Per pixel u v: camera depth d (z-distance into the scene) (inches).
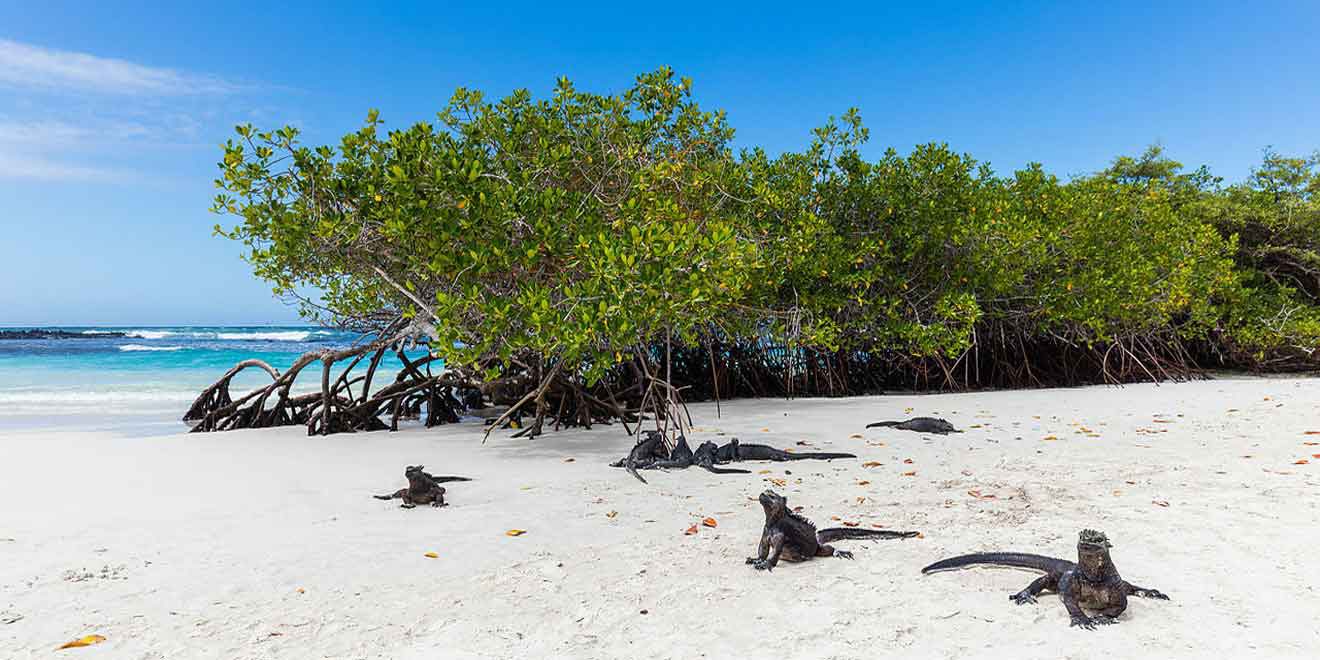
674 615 183.0
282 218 445.1
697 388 757.3
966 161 742.5
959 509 276.5
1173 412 526.3
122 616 188.4
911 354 775.7
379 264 499.2
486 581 211.9
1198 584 187.8
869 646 160.7
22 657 164.6
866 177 744.3
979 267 763.4
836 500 300.0
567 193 490.9
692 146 585.3
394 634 175.3
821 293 716.0
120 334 2704.2
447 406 641.0
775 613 181.9
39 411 726.5
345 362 1433.3
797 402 700.0
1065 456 374.0
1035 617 172.6
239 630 178.9
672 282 398.3
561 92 511.5
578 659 159.6
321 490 346.6
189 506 313.7
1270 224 988.6
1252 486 290.7
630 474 368.5
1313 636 155.0
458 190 410.9
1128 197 882.1
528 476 373.4
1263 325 896.3
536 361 542.9
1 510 307.7
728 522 271.0
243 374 1136.8
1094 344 860.6
